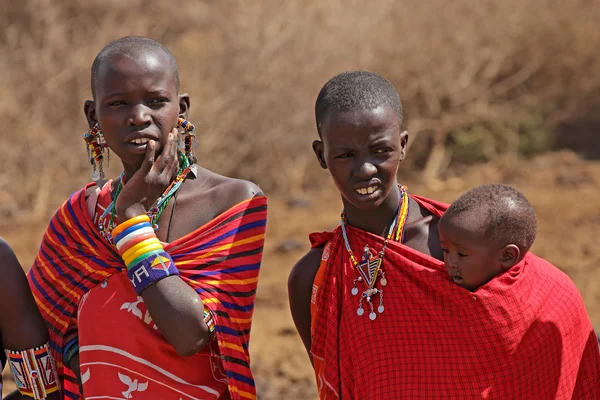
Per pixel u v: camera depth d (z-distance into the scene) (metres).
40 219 37.16
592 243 32.06
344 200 11.84
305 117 42.31
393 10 46.22
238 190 12.20
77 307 12.45
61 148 39.69
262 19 42.84
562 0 48.84
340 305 11.62
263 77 41.72
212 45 43.06
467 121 45.00
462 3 47.31
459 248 10.84
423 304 11.08
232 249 11.99
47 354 12.09
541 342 11.04
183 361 11.88
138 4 45.00
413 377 11.10
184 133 12.25
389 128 11.04
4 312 11.66
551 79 49.22
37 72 40.00
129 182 11.68
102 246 12.18
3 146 39.06
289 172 42.22
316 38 43.22
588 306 25.86
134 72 11.48
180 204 12.16
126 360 11.76
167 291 11.45
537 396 11.12
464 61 46.09
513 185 40.66
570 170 42.50
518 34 47.94
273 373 22.20
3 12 42.44
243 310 12.06
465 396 10.97
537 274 11.28
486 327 10.84
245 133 41.53
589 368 11.61
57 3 43.47
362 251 11.52
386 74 44.53
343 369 11.49
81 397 12.49
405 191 11.91
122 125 11.57
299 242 32.50
